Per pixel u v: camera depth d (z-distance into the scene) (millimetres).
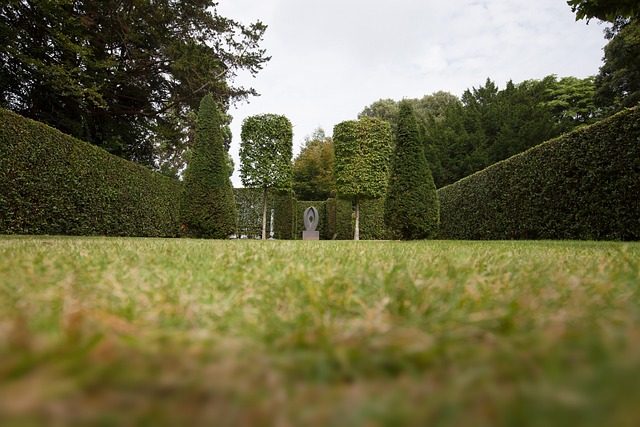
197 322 621
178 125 14523
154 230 10188
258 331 557
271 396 302
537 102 17516
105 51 10680
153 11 10078
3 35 8023
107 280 968
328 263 1285
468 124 18562
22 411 253
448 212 10836
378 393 305
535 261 1549
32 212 5957
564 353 320
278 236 15008
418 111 27625
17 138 5668
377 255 1838
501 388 282
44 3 7660
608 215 5289
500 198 8109
